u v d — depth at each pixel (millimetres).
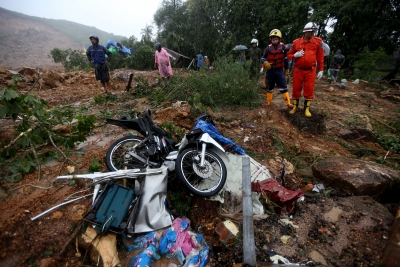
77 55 17891
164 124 4441
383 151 5047
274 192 3150
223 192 3271
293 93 5727
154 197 2916
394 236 2500
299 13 13680
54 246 2592
